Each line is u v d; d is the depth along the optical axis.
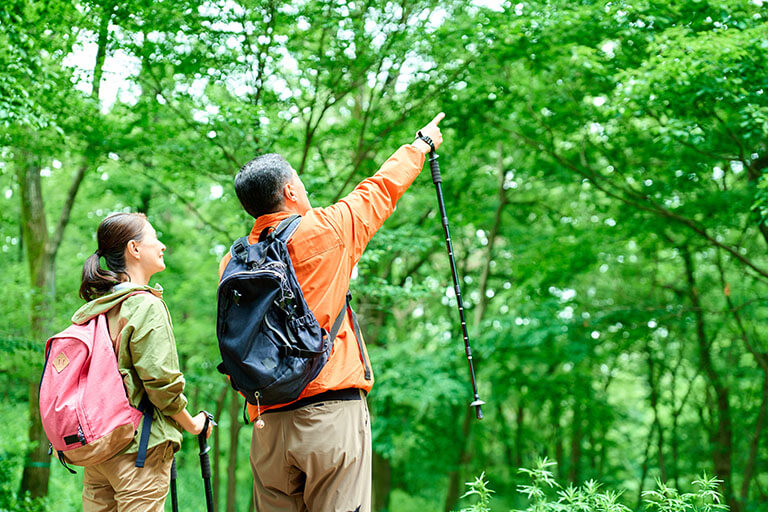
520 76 8.55
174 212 12.89
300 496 2.05
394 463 15.23
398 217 11.59
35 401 9.78
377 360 11.48
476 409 2.45
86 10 6.25
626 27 6.80
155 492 2.16
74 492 12.37
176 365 2.12
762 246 11.46
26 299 9.83
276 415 1.94
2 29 5.43
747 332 12.37
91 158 7.59
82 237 13.35
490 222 13.12
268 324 1.78
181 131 7.50
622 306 11.08
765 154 7.89
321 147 8.43
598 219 10.85
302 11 6.63
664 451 15.86
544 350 11.80
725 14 6.20
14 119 5.25
